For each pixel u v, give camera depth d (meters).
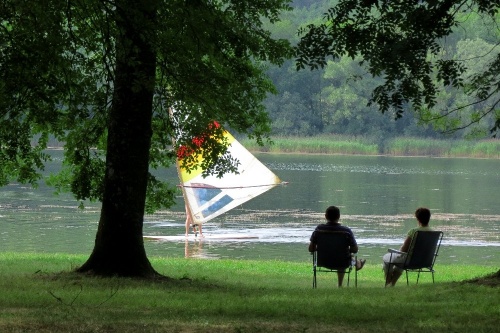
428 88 24.20
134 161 26.17
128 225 26.16
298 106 195.00
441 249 47.78
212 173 32.38
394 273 26.09
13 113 26.09
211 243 49.97
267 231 56.41
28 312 17.27
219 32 26.86
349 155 183.38
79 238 49.47
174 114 30.91
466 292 21.75
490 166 145.88
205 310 17.94
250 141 182.38
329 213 25.53
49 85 25.19
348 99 186.12
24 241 47.91
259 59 30.48
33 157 32.47
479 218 65.62
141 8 23.84
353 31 24.30
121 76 26.05
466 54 133.25
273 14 30.05
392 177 114.19
